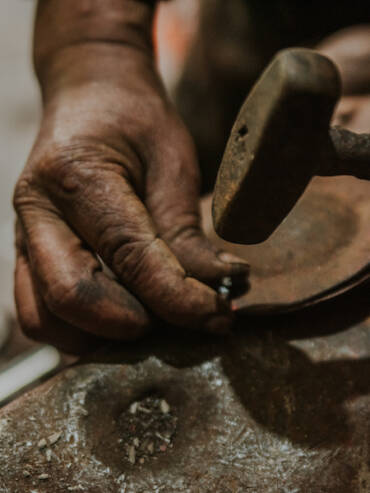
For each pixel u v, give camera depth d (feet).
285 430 1.03
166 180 1.20
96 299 1.08
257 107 0.87
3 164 2.96
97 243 1.10
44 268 1.09
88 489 1.00
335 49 1.49
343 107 1.34
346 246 1.13
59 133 1.15
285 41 1.85
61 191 1.12
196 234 1.16
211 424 1.05
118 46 1.30
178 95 2.06
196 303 1.07
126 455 1.03
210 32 1.92
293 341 1.11
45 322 1.17
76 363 1.12
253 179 0.90
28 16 4.28
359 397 1.04
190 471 1.01
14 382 1.58
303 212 1.18
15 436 1.03
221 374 1.09
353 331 1.10
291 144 0.87
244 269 1.14
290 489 0.98
